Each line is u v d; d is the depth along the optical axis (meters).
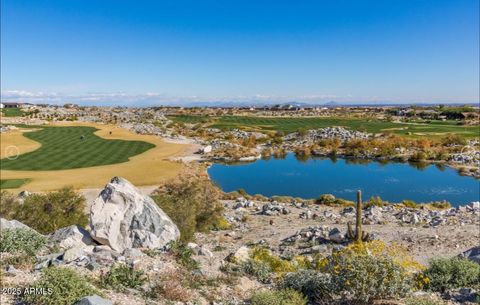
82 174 56.75
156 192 43.88
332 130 117.69
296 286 11.88
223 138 114.19
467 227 26.94
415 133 115.25
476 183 59.75
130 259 13.48
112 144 93.50
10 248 13.31
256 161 84.19
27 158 70.81
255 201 46.25
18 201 26.53
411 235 24.69
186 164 71.38
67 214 26.00
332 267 11.81
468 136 107.06
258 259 17.59
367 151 90.06
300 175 68.31
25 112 199.00
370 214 34.03
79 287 9.16
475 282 12.74
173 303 10.50
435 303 10.41
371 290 10.53
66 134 111.06
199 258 15.67
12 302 8.73
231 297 11.73
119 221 16.53
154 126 144.50
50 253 14.16
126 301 9.82
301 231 27.00
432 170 71.62
